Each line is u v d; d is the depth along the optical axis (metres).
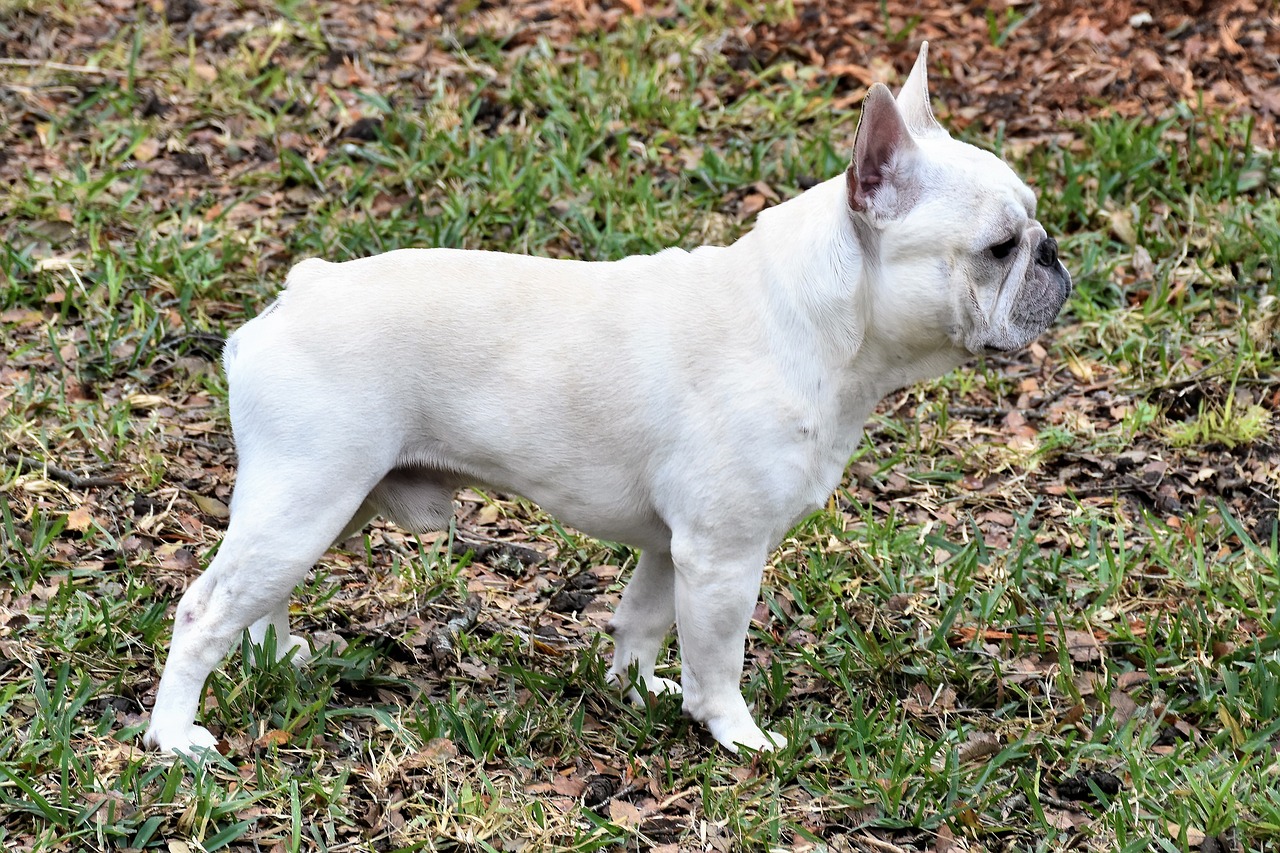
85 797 4.71
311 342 4.89
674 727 5.49
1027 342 5.05
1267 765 5.25
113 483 6.80
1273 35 11.01
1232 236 8.84
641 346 5.01
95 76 10.41
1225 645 5.92
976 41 11.18
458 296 5.03
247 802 4.74
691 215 9.13
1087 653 6.03
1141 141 9.49
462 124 9.88
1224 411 7.55
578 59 10.50
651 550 5.47
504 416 5.03
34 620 5.75
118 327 7.91
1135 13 11.36
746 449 4.93
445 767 5.05
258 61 10.59
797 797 5.10
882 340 5.04
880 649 5.93
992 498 7.27
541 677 5.68
